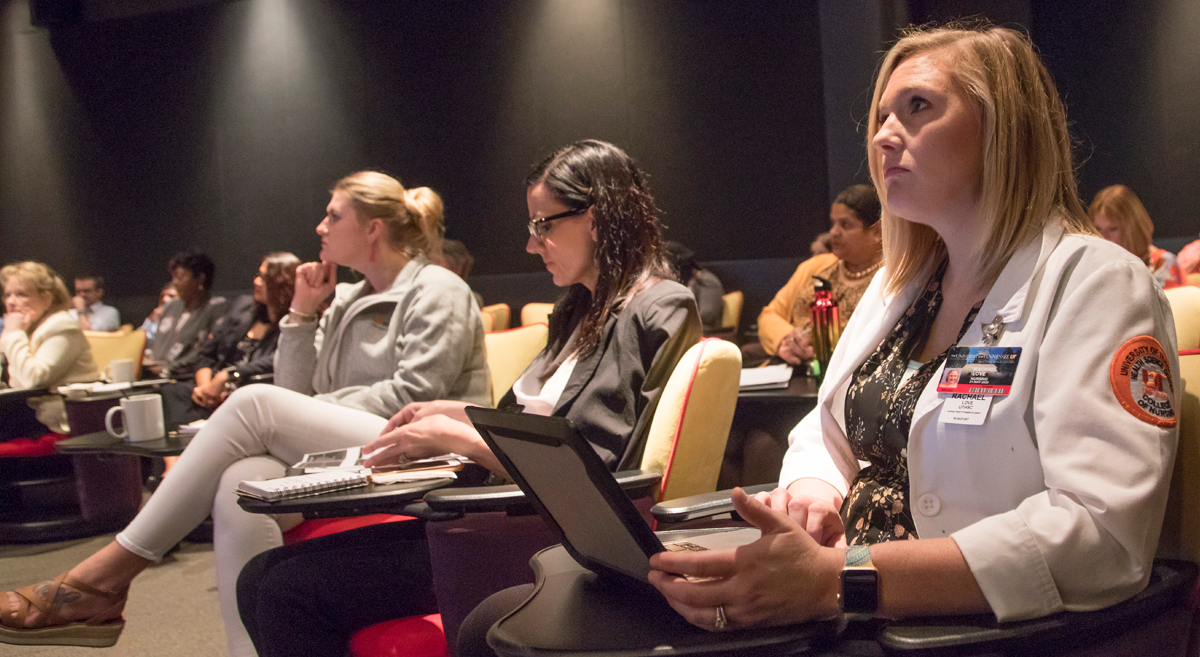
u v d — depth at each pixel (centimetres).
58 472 383
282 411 182
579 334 176
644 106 666
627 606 91
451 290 219
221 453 179
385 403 206
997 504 92
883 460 109
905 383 105
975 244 102
